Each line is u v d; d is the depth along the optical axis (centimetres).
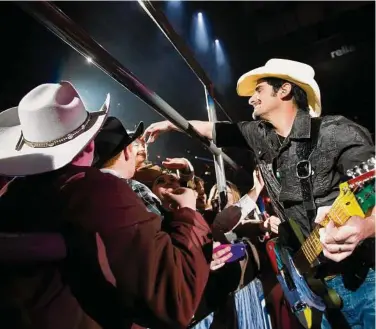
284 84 188
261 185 223
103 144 137
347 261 167
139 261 95
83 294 97
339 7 959
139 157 212
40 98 110
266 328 223
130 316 101
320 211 151
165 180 198
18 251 84
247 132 212
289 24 1005
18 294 93
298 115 177
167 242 102
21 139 116
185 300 99
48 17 93
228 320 204
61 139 108
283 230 186
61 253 94
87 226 95
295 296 182
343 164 161
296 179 175
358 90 1095
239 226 258
